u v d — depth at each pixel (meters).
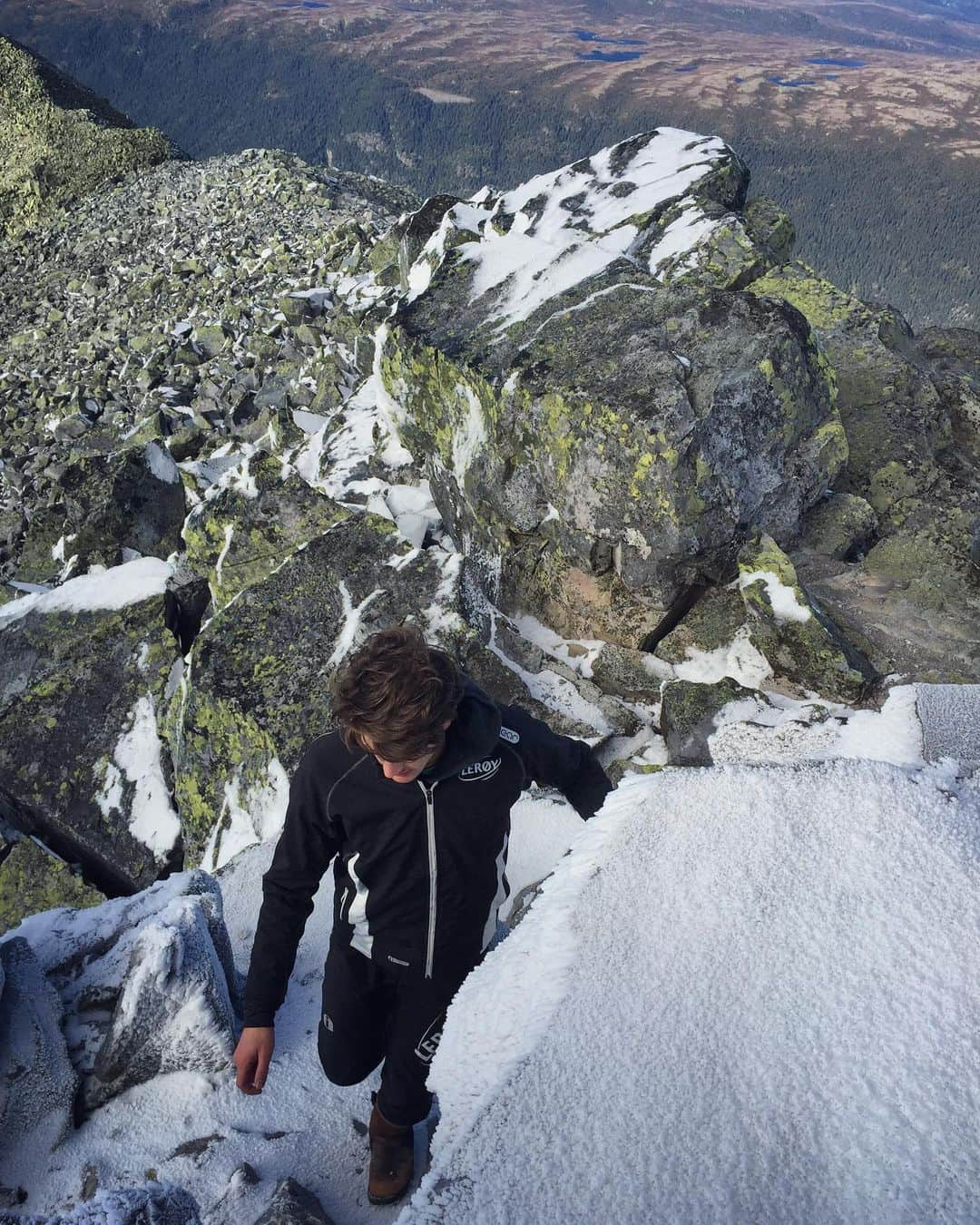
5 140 35.41
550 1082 1.42
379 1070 2.81
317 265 20.03
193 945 2.81
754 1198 1.17
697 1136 1.26
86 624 7.02
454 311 6.93
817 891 1.56
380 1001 2.26
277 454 10.11
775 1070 1.32
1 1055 2.60
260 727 5.48
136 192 30.38
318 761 1.96
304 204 25.14
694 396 5.55
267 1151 2.57
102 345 20.36
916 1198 1.10
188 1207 1.89
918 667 5.34
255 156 29.91
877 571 5.98
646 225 7.71
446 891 2.04
